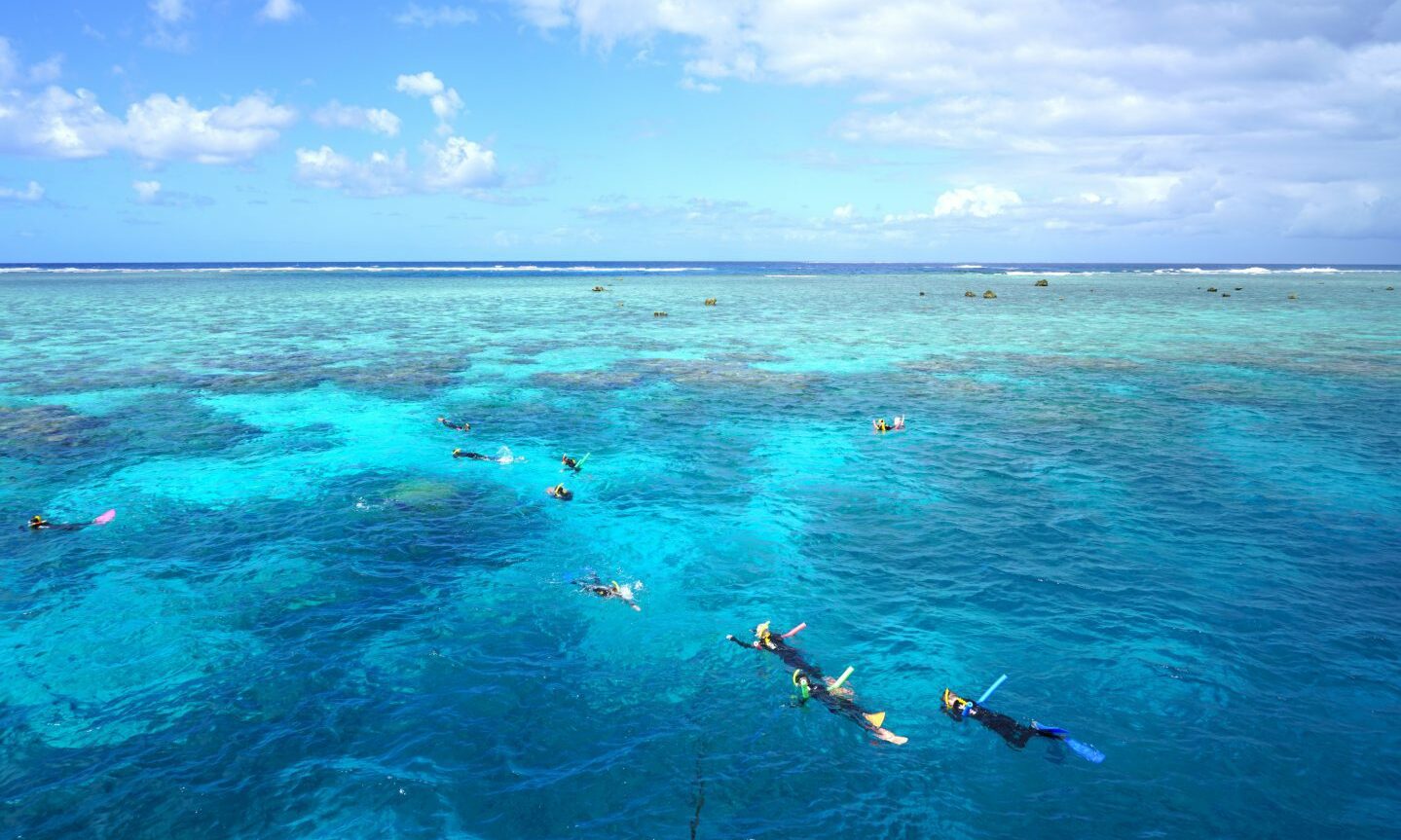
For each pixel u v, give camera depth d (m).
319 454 25.55
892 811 10.50
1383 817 10.26
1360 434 28.16
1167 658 13.88
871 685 13.28
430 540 18.92
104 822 10.02
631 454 25.97
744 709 12.70
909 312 78.12
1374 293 109.19
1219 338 56.38
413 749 11.54
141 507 20.64
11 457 24.38
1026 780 11.09
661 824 10.22
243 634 14.59
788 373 41.22
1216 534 19.16
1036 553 18.23
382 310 76.81
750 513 20.81
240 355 45.16
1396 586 16.45
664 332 59.53
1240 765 11.26
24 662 13.52
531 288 116.81
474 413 31.47
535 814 10.35
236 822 10.09
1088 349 50.28
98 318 65.56
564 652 14.23
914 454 26.02
